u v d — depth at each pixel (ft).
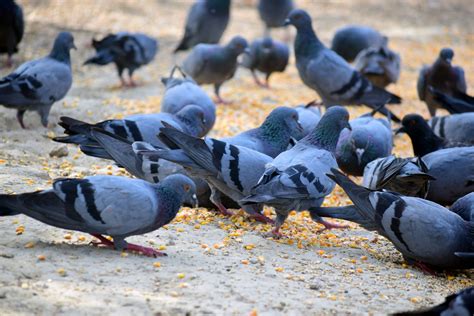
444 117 55.83
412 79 90.63
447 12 142.31
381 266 34.86
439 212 34.22
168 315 24.93
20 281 26.55
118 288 26.89
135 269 29.12
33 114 57.57
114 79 78.59
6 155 46.62
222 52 69.41
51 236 32.27
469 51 110.11
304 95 77.71
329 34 114.52
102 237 31.48
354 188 35.04
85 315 24.32
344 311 27.55
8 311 24.07
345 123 39.14
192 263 30.99
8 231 32.19
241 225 39.27
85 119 59.11
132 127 42.52
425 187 43.39
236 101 73.05
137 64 73.61
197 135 47.55
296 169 35.99
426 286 32.60
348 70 61.00
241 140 41.60
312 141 38.91
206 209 42.37
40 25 100.58
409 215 33.81
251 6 137.39
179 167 38.19
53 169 45.27
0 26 73.87
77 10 114.83
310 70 61.52
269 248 35.14
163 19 117.70
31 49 86.74
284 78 87.45
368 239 40.16
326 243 38.01
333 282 31.12
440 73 66.49
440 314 24.79
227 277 29.68
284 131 42.80
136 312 24.91
